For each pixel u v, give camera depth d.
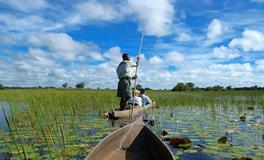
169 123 9.07
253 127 8.30
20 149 5.33
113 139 5.02
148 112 12.55
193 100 18.64
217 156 5.11
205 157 5.04
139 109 12.16
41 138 5.97
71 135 6.59
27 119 7.92
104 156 4.63
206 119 10.14
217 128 8.05
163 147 4.55
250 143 6.12
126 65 11.43
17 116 8.41
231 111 13.45
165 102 17.69
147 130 5.44
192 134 7.11
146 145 5.30
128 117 10.66
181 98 19.88
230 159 4.94
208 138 6.61
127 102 11.67
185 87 50.94
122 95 11.50
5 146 5.58
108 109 13.42
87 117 10.34
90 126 8.21
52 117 8.13
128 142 5.33
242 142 6.22
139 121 5.83
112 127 8.17
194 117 10.73
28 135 6.59
